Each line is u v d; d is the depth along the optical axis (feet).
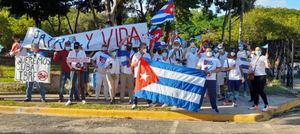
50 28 183.42
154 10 133.59
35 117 41.16
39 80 47.65
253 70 45.44
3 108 44.06
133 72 46.65
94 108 43.73
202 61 42.98
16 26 162.20
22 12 130.00
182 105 42.27
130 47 48.16
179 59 48.11
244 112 43.88
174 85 42.39
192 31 175.73
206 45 48.67
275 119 43.16
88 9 142.82
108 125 37.83
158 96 42.78
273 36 222.48
